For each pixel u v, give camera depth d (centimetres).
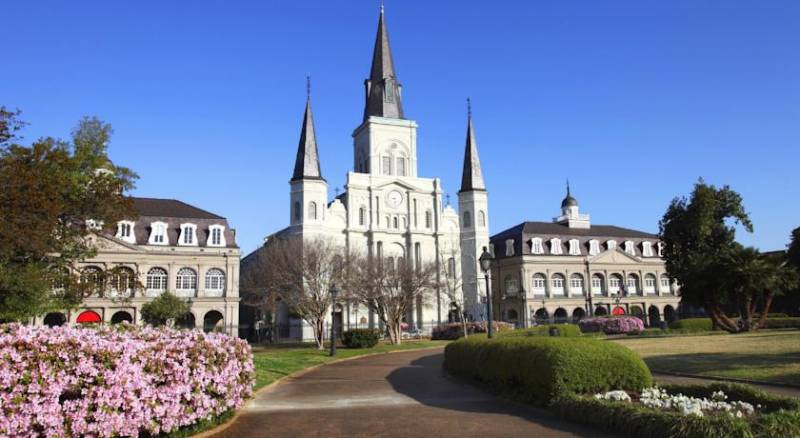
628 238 8856
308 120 7419
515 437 1179
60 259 3259
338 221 7569
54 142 3112
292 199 7250
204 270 6309
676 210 5438
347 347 4525
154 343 1212
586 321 5684
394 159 8200
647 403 1214
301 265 5116
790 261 6112
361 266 5512
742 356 2362
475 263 7912
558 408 1347
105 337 1202
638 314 8531
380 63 8475
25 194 2497
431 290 6191
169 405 1171
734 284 4812
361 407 1602
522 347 1625
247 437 1239
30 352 1009
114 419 1053
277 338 6612
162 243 6197
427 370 2577
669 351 2847
